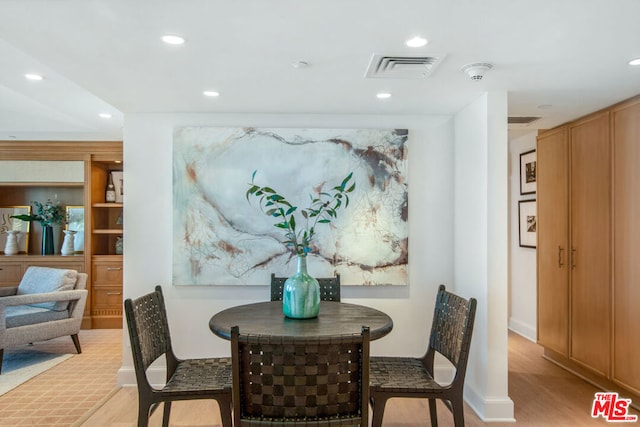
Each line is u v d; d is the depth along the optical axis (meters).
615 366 3.06
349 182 3.37
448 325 2.29
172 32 1.88
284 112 3.36
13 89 3.29
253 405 1.53
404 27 1.83
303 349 1.49
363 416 1.51
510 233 5.22
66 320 4.09
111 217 5.57
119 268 5.12
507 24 1.79
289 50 2.09
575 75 2.46
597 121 3.27
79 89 3.29
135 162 3.34
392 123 3.43
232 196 3.34
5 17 1.72
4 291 4.32
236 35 1.91
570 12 1.69
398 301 3.39
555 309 3.83
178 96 2.90
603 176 3.20
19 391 3.21
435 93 2.82
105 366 3.79
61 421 2.71
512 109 3.24
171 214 3.35
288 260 3.35
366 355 1.50
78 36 1.91
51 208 5.41
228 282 3.33
